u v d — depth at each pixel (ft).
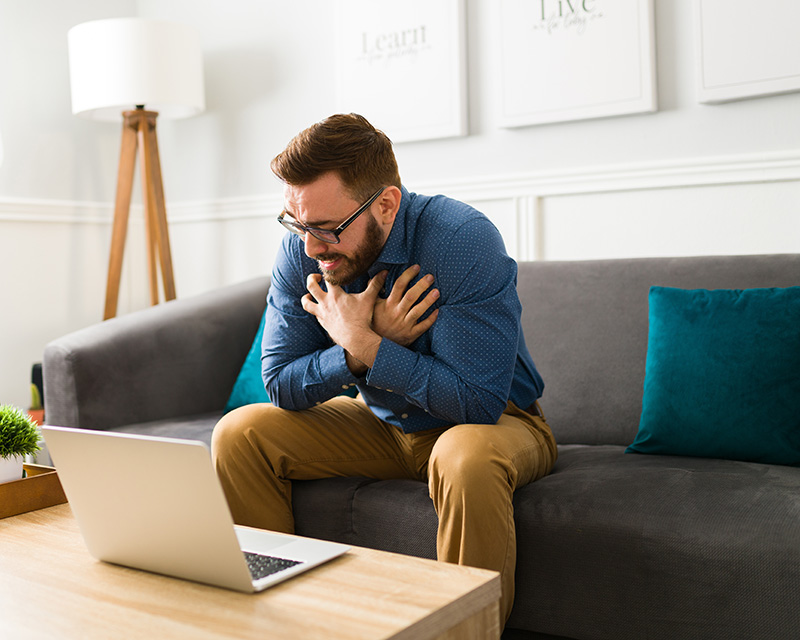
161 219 9.82
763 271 5.97
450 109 8.54
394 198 4.80
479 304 4.81
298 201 4.60
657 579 4.19
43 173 10.05
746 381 5.36
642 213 7.68
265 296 8.46
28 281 9.89
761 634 3.94
